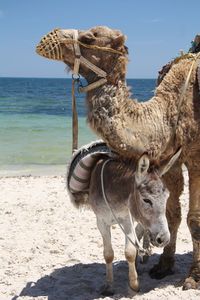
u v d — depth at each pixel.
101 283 6.50
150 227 5.11
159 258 7.07
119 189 5.49
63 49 5.67
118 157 5.63
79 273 6.95
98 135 5.61
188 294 5.76
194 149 5.93
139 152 5.48
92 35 5.57
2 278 6.82
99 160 5.90
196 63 6.01
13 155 18.91
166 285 6.26
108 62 5.53
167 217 6.56
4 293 6.30
